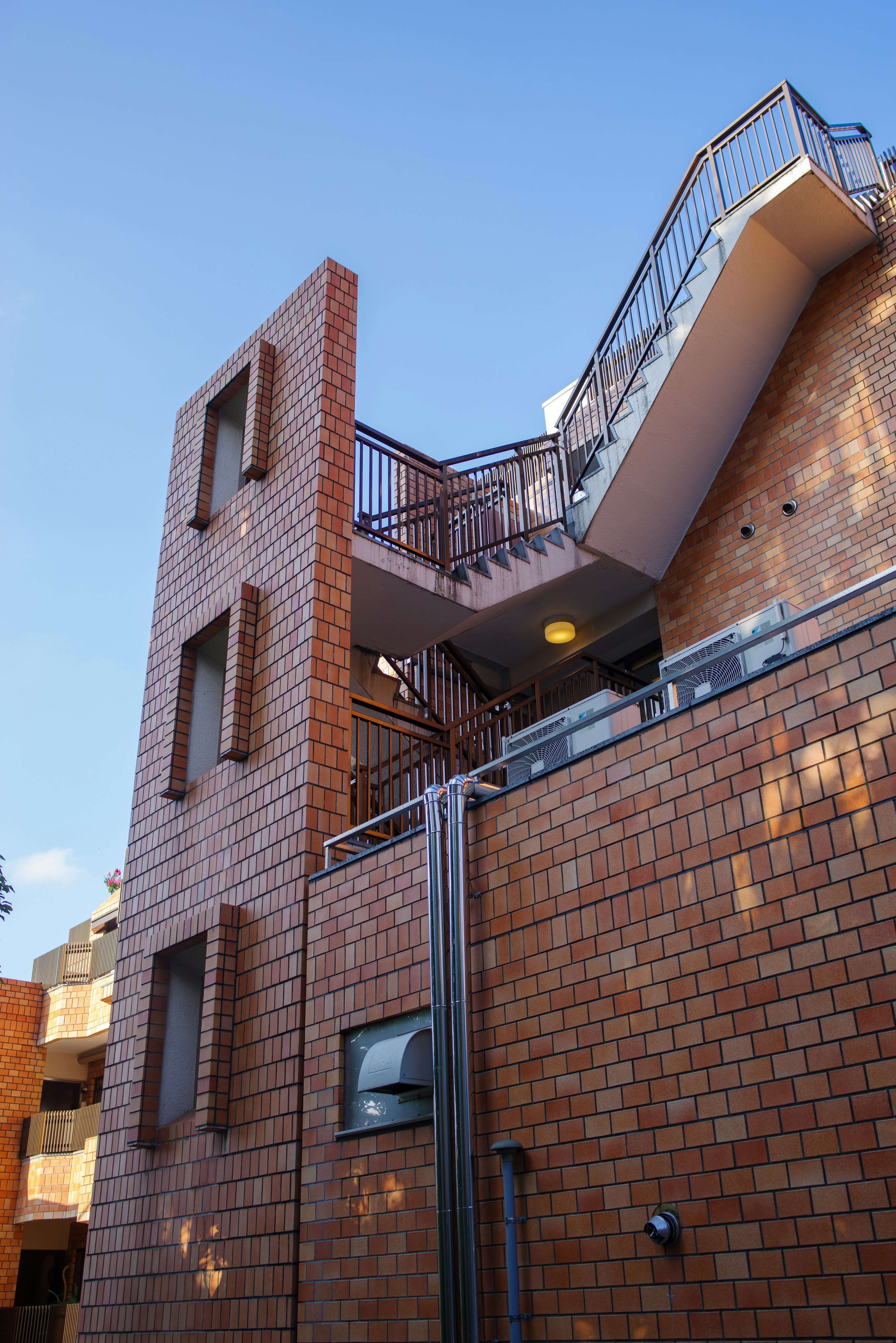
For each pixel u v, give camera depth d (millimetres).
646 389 10445
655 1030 5391
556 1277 5438
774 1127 4750
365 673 11570
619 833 5934
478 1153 6070
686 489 10945
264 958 8328
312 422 9961
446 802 6988
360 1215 6730
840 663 5137
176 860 9906
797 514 10078
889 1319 4148
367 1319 6406
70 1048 22594
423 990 6820
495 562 10586
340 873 7910
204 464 11641
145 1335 8094
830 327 10273
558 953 6043
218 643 10977
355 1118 7137
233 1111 8094
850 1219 4379
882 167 10984
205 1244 7875
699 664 6301
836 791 4980
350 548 9547
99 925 22906
